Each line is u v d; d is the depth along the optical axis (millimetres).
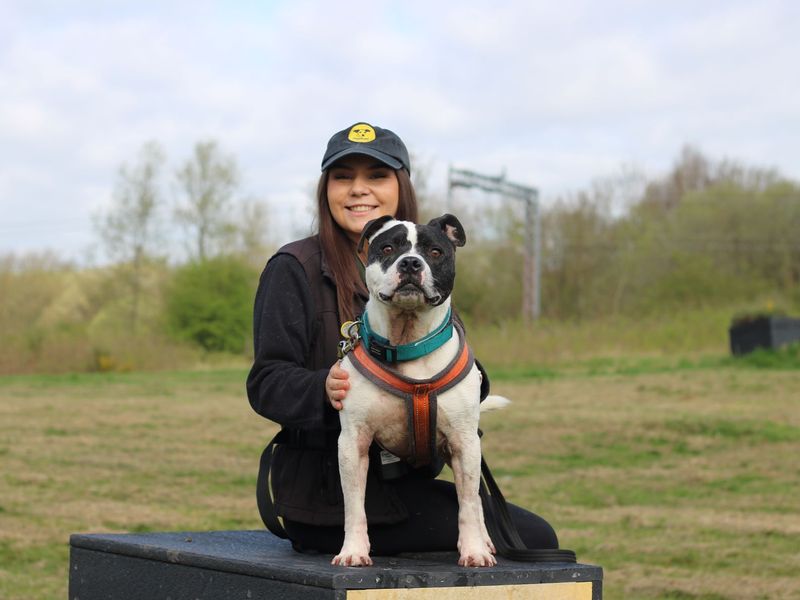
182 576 3348
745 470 10375
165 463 10906
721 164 56344
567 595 3123
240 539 3941
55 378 26406
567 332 28359
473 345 26781
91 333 34156
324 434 3473
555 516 8117
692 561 6590
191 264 40781
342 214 3719
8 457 11211
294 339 3541
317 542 3539
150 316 44719
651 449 11711
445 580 2904
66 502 8570
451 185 39656
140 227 45469
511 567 3078
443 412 3068
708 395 16484
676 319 31391
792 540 7230
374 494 3453
